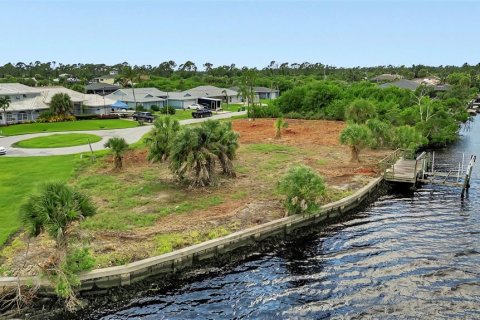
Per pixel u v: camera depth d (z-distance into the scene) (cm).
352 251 2256
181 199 2809
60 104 7438
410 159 4316
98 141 5206
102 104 8381
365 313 1677
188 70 19988
